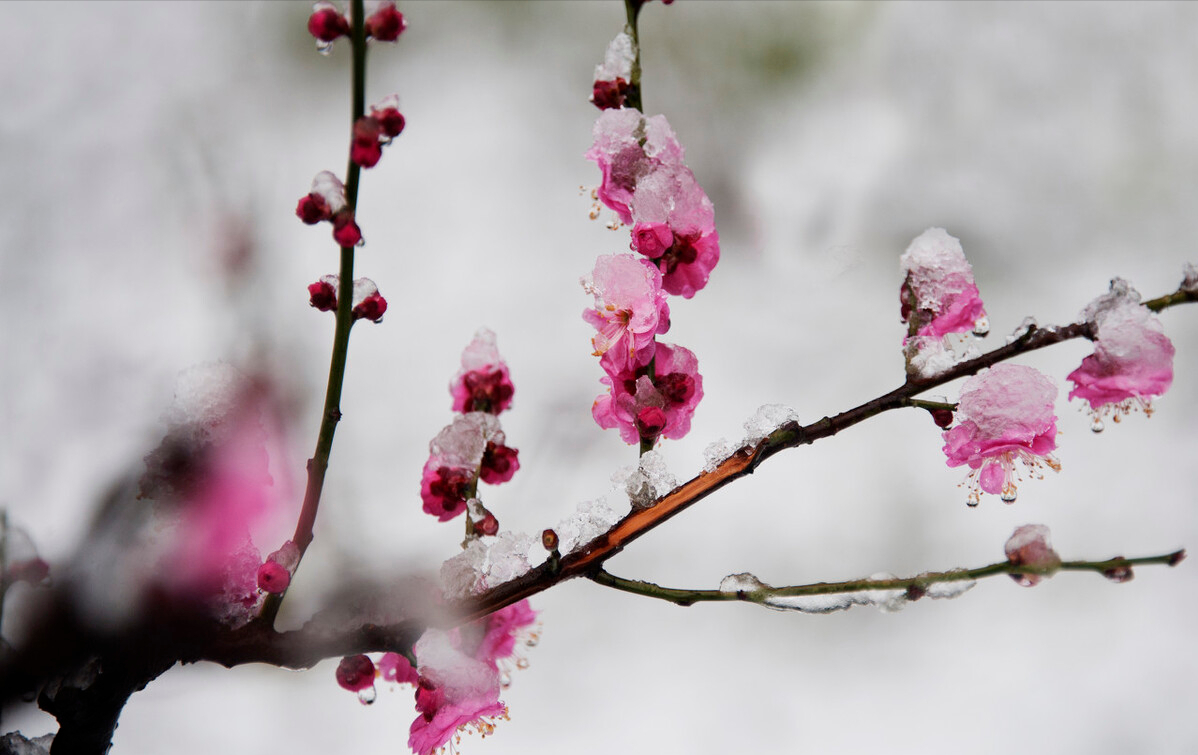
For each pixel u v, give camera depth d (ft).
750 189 5.29
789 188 5.30
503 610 2.83
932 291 2.77
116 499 2.68
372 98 5.31
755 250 5.12
